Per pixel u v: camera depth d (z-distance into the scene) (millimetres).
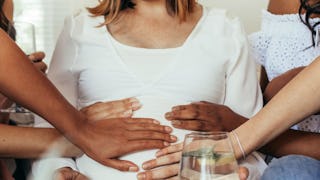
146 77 1231
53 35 2447
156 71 1236
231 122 1202
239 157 1020
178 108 1175
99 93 1258
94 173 1124
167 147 1097
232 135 1021
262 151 1174
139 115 1183
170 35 1297
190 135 759
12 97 913
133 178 1101
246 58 1305
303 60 1574
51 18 2443
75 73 1298
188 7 1336
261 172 1134
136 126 1125
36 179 1042
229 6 2229
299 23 1605
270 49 1674
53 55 1331
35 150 1066
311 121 1475
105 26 1297
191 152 745
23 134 1063
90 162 1139
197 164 736
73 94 1315
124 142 1101
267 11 1763
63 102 992
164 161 1062
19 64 888
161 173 1043
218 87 1271
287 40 1625
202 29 1310
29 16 2443
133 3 1335
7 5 1205
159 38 1291
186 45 1264
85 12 1359
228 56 1281
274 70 1658
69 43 1313
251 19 2223
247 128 1017
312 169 854
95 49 1276
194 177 735
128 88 1231
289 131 1170
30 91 914
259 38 1717
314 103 958
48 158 1078
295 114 979
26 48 1133
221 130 1181
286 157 910
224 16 1344
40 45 2445
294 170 849
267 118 998
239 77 1287
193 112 1170
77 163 1152
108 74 1250
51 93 952
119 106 1188
